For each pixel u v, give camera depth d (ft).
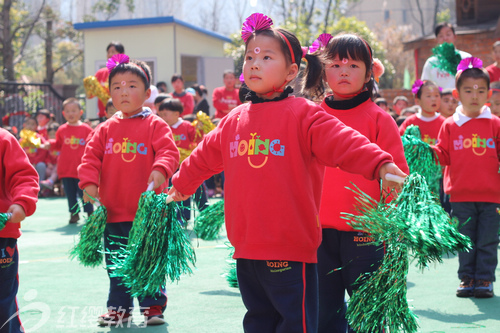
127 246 10.65
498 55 23.63
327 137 7.97
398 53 106.63
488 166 14.55
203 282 15.48
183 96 36.76
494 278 14.40
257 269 8.34
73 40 84.74
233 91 39.68
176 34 54.19
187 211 23.35
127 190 12.51
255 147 8.27
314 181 8.53
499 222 14.53
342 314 10.39
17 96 54.75
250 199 8.21
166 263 10.23
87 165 12.61
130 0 84.99
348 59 10.36
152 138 12.71
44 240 22.59
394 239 7.89
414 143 13.48
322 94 10.98
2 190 10.23
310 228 8.30
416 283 15.34
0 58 83.76
